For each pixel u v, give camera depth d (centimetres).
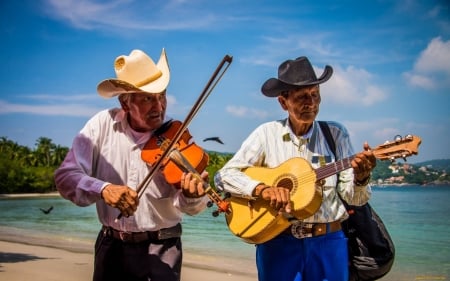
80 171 322
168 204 334
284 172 361
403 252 1571
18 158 10844
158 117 326
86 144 334
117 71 328
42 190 9550
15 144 11138
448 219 2639
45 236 1906
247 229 362
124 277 345
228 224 370
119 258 342
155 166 311
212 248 1563
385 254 387
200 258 1305
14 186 9262
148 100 321
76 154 330
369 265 386
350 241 390
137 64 322
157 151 328
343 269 364
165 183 330
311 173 351
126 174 336
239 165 375
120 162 335
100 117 339
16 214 3766
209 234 2025
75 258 1129
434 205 3500
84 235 1970
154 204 331
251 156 377
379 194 4550
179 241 347
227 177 368
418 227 2325
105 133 337
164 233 337
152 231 335
